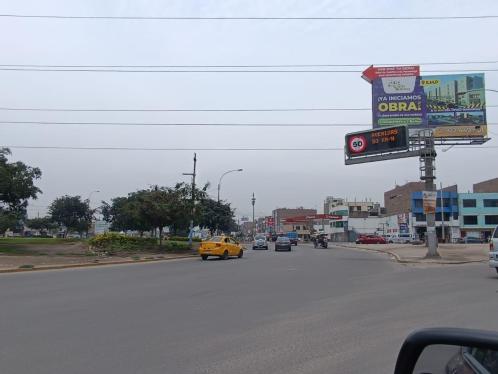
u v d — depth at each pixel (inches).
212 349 314.5
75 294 587.8
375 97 1829.5
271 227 6594.5
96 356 296.2
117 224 3996.1
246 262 1225.4
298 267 1037.2
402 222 4020.7
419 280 754.8
